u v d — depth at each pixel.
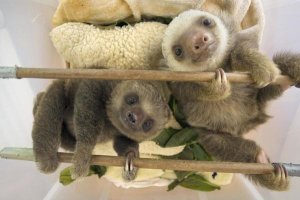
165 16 0.60
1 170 0.62
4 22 0.68
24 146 0.66
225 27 0.58
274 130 0.68
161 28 0.59
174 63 0.57
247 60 0.54
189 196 0.70
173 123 0.63
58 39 0.59
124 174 0.60
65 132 0.61
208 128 0.64
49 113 0.57
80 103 0.56
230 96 0.61
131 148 0.59
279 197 0.63
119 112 0.59
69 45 0.59
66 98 0.60
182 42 0.56
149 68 0.58
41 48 0.73
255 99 0.63
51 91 0.59
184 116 0.63
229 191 0.70
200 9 0.60
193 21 0.56
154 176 0.68
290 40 0.69
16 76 0.46
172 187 0.70
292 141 0.64
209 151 0.64
